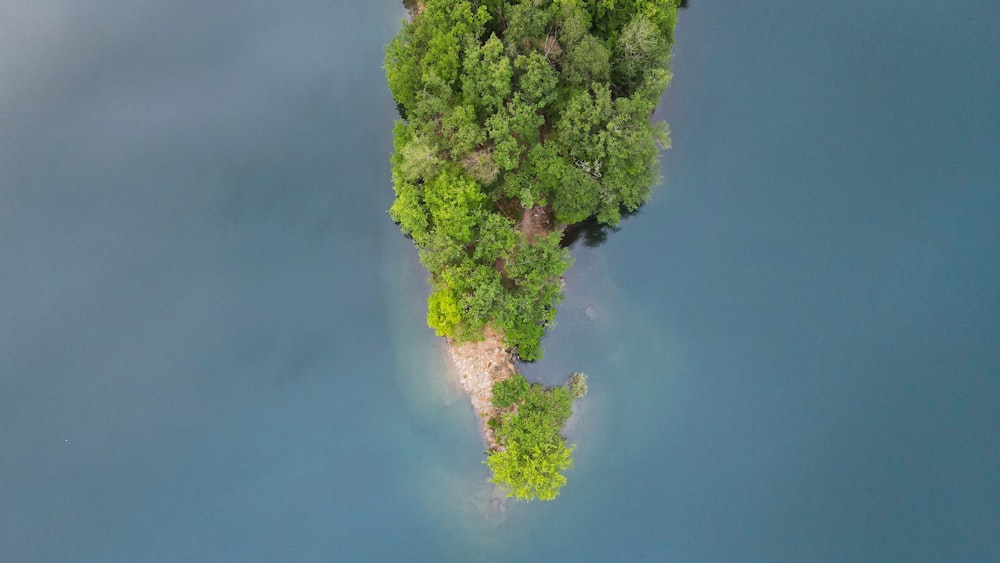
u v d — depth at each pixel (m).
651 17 93.19
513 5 93.69
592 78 91.38
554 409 90.12
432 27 90.56
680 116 106.94
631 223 104.75
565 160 93.50
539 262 90.00
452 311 87.69
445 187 87.44
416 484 100.00
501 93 88.19
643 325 102.88
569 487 99.62
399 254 105.00
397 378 101.94
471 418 99.50
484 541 98.75
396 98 99.06
